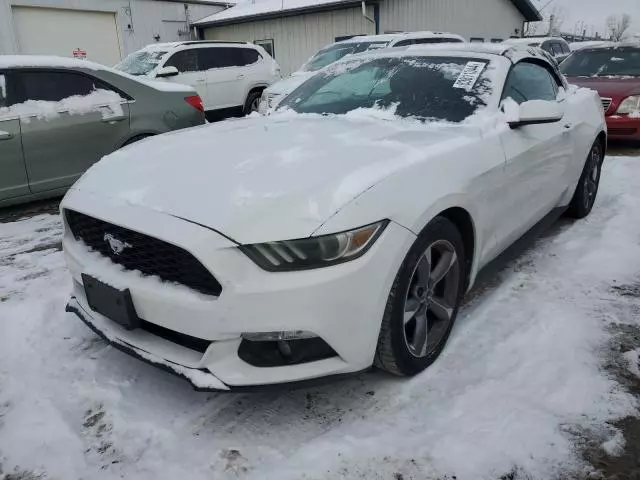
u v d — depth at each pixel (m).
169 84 5.90
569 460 1.88
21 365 2.51
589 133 4.09
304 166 2.14
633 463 1.87
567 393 2.20
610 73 8.39
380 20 14.77
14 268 3.65
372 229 1.93
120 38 16.36
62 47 15.10
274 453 1.94
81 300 2.40
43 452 1.97
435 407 2.15
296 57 16.41
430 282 2.35
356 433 2.02
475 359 2.46
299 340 1.92
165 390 2.31
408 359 2.24
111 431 2.07
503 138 2.78
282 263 1.82
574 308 2.90
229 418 2.13
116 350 2.62
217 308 1.83
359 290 1.91
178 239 1.83
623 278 3.26
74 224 2.39
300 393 2.27
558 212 3.94
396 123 2.87
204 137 2.79
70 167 4.99
